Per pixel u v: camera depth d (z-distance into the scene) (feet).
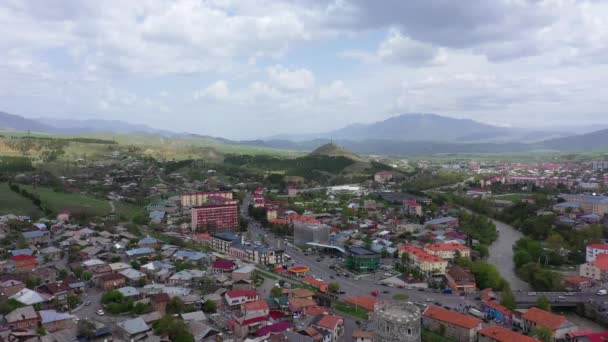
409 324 411.34
